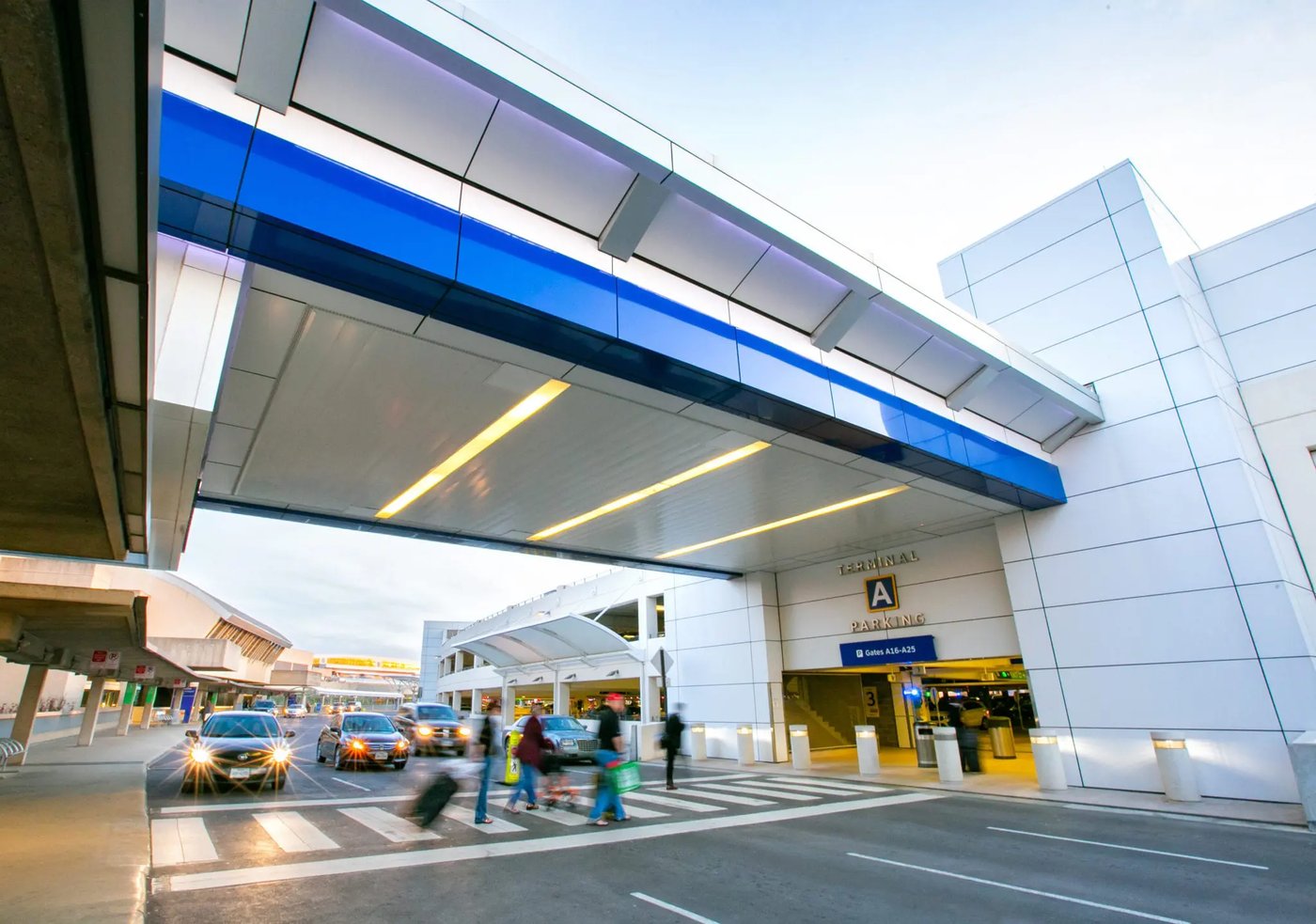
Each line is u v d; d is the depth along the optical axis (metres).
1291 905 5.79
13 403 4.51
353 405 9.30
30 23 1.92
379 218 6.38
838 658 19.22
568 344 7.93
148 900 5.81
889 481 12.92
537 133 7.26
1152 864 7.31
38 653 20.95
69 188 2.62
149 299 3.62
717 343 8.91
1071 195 15.96
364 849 7.96
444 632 73.12
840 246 9.62
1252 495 12.18
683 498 13.77
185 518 9.34
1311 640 11.87
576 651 28.81
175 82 5.68
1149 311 14.20
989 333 11.96
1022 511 15.06
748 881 6.65
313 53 6.14
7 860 6.85
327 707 139.25
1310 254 14.29
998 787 13.62
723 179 8.29
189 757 12.73
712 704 21.95
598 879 6.70
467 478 12.17
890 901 5.97
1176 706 12.30
